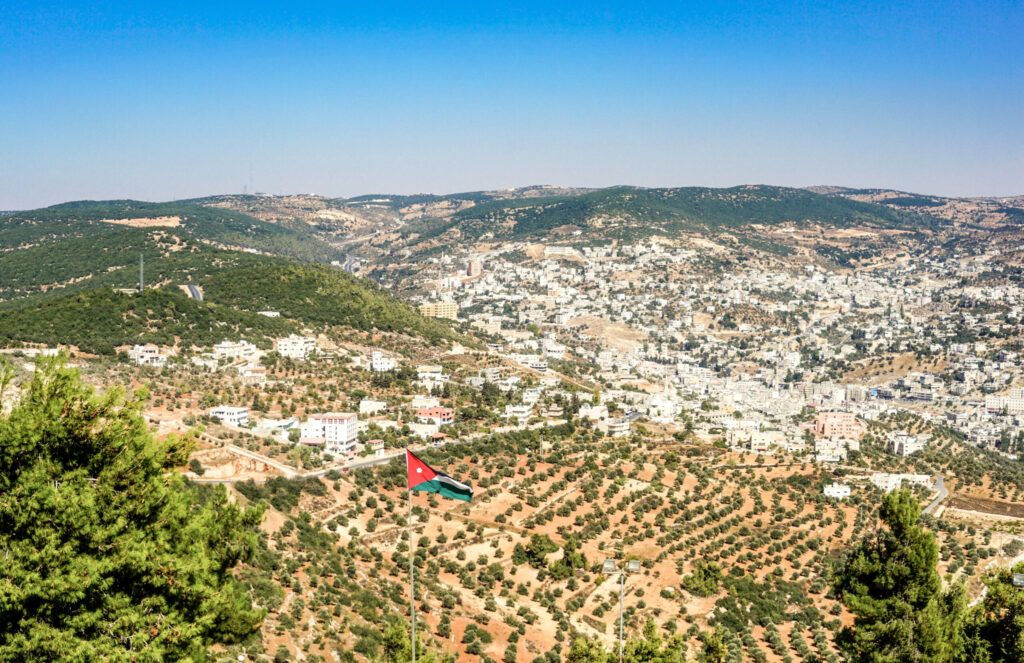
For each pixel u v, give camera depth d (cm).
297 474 17525
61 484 4994
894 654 7762
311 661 9412
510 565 16188
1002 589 8156
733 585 16550
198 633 5278
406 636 9731
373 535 16088
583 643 11225
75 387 5312
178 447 5781
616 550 17662
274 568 11869
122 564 4959
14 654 4575
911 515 8200
